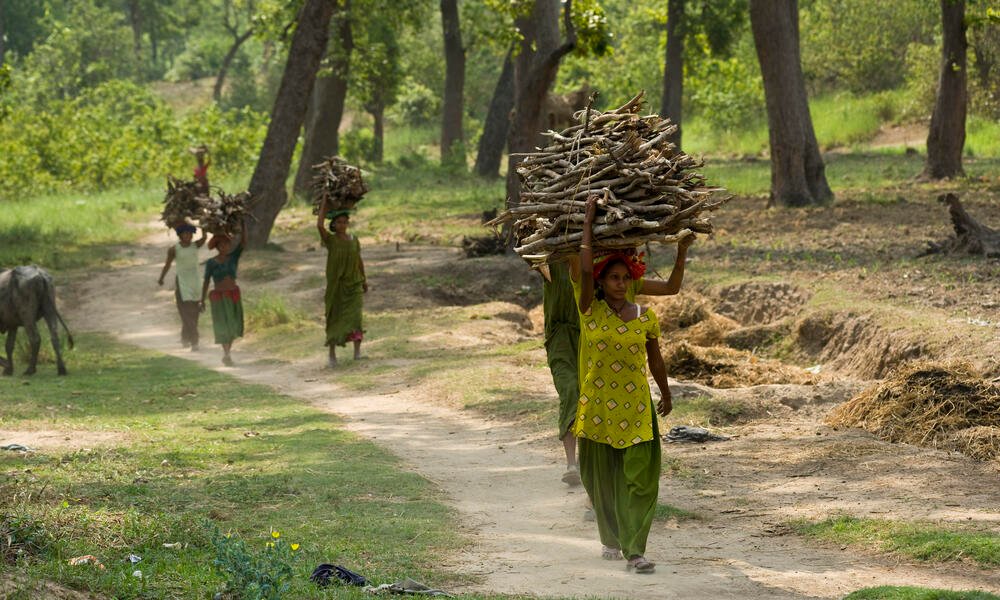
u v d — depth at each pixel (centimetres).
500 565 937
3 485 1123
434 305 2986
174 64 14612
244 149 7162
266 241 4016
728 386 1900
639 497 923
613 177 900
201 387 2017
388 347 2369
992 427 1359
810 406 1647
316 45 3956
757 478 1238
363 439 1530
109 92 9169
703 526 1066
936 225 3266
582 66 8881
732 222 3712
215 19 14312
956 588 844
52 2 12750
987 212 3447
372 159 7662
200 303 2617
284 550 867
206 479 1230
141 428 1583
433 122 9862
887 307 2131
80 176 6519
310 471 1286
